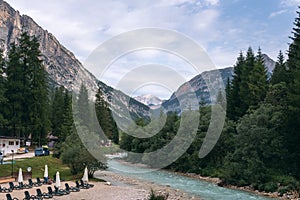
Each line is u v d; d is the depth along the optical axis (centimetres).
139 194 2888
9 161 4112
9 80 5888
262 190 3441
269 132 3850
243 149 3972
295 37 4212
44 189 2962
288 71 4403
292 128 3766
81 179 3497
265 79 5362
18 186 2959
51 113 7544
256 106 4841
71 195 2720
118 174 4394
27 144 5928
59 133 7225
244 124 4141
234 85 5853
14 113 5834
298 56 3956
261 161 3781
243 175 3803
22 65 5997
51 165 4341
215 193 3278
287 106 3819
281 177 3538
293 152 3797
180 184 3894
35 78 6034
